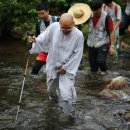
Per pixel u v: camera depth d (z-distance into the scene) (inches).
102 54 306.5
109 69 329.1
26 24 424.8
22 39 413.4
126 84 279.6
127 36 416.5
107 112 237.3
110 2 330.6
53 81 235.9
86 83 290.8
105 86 284.5
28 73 310.0
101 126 218.7
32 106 244.7
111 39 296.4
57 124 221.1
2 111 236.8
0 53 370.9
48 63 232.7
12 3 424.2
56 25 226.7
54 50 227.5
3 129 214.2
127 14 380.2
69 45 224.7
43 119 227.1
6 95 262.7
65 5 434.9
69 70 225.8
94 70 316.2
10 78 297.4
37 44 230.8
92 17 303.1
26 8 435.2
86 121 224.8
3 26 429.7
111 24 297.6
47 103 249.1
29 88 276.4
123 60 360.5
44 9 265.6
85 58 361.4
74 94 229.3
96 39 305.4
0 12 426.0
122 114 231.0
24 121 224.2
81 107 244.1
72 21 219.6
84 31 405.1
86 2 432.5
